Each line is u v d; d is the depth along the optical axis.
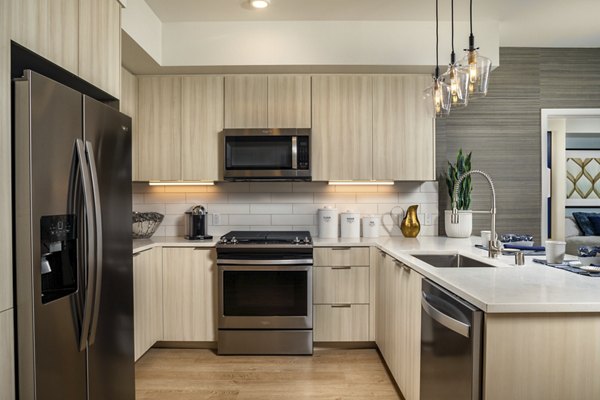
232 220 3.72
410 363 2.17
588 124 5.78
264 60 3.18
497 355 1.31
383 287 2.92
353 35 3.19
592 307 1.29
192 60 3.18
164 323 3.23
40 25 1.47
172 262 3.23
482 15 3.07
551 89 3.69
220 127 3.39
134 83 3.36
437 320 1.60
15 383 1.32
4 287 1.27
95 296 1.64
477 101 3.68
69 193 1.52
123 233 1.98
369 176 3.39
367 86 3.39
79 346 1.59
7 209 1.28
